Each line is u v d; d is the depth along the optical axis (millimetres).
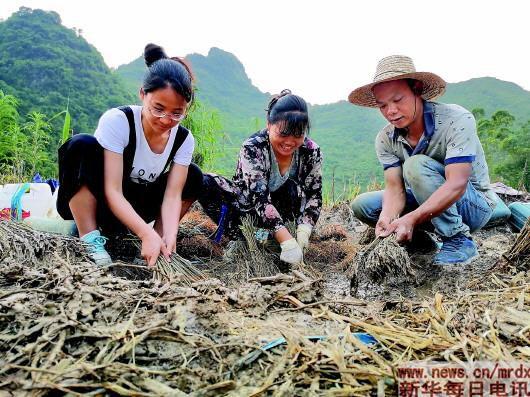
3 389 1278
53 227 2996
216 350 1493
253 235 3234
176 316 1601
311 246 3678
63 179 2756
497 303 1854
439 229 2953
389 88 2887
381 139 3291
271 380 1360
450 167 2842
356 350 1541
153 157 2873
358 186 6371
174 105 2549
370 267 2750
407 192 3348
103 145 2715
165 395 1295
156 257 2541
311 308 1891
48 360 1373
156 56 2762
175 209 2928
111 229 3045
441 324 1749
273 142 3121
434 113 2971
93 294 1672
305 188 3477
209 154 6402
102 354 1421
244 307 1829
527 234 2521
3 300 1625
